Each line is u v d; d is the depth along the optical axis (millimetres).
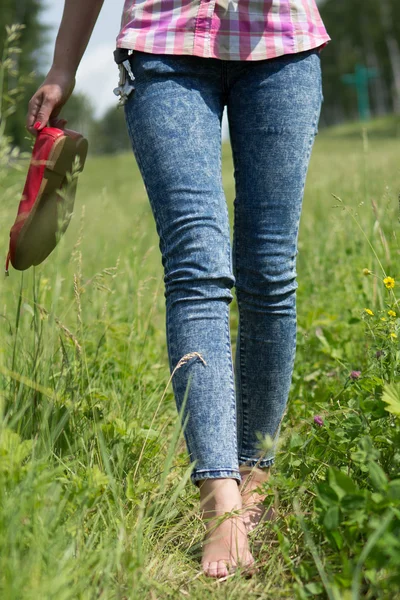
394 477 1663
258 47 1840
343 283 3902
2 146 1813
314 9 1971
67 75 2039
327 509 1525
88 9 2027
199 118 1819
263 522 1870
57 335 2289
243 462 2031
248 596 1581
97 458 2018
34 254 2020
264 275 1889
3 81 1911
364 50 61906
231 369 1773
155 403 2662
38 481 1507
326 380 2820
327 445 1933
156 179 1801
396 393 1723
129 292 3463
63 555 1460
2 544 1363
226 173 12922
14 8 27922
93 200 8922
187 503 1984
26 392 1993
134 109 1857
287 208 1872
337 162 10406
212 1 1814
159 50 1821
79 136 1983
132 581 1492
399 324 2064
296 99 1864
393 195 4367
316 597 1509
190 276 1749
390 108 61250
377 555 1409
